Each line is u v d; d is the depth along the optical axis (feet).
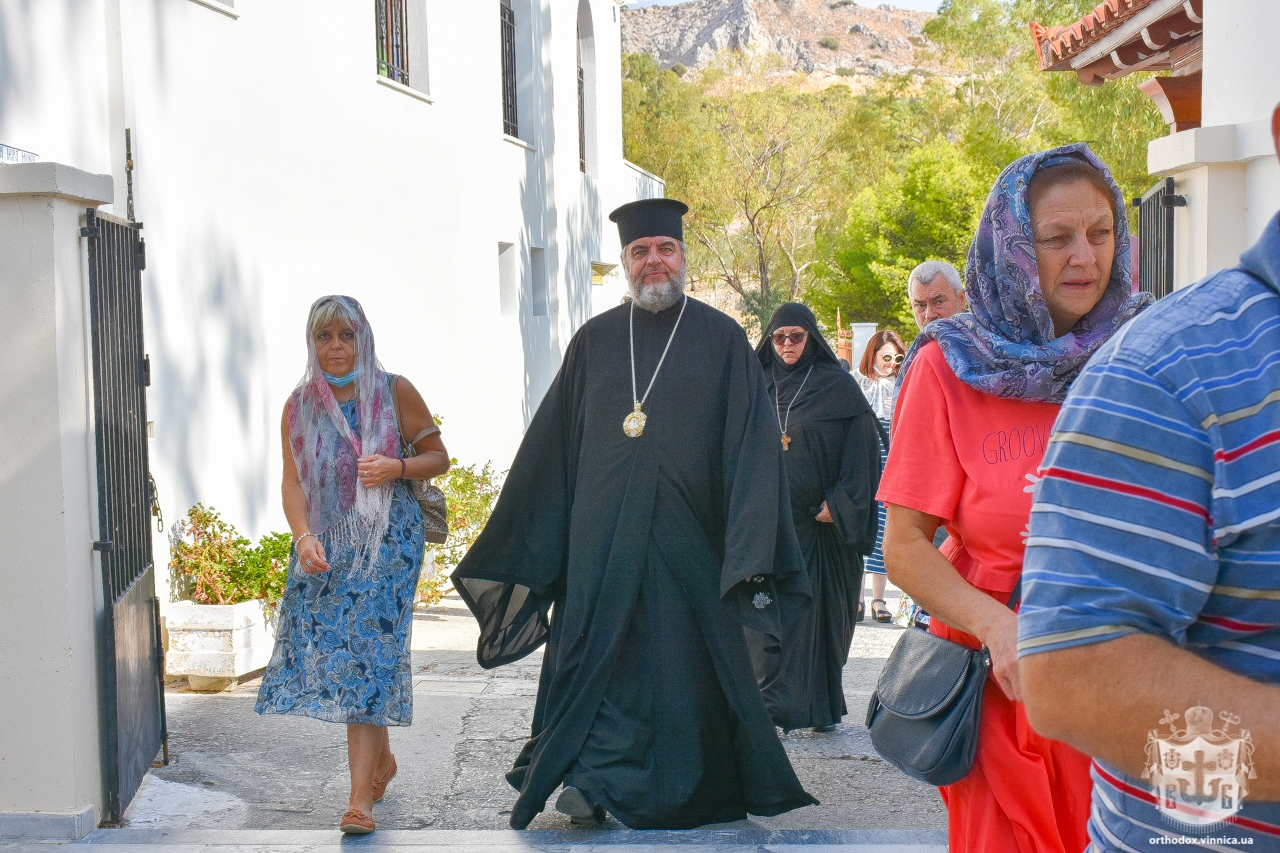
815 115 166.91
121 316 13.98
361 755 13.53
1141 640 4.42
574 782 13.29
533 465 14.89
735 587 13.57
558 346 53.11
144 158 21.25
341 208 30.58
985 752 7.55
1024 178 7.61
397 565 14.01
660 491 13.88
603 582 13.75
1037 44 34.27
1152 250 16.63
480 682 20.97
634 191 76.54
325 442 14.15
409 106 35.68
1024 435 7.60
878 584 27.25
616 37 70.90
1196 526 4.44
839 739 17.94
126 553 13.97
